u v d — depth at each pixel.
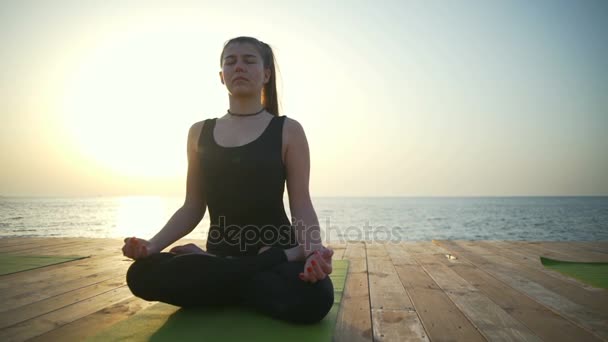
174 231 1.98
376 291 2.50
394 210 57.00
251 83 1.97
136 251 1.71
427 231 18.98
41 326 1.80
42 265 3.46
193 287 1.72
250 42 2.03
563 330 1.72
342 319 1.88
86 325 1.82
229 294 1.81
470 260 3.82
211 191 1.92
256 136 1.93
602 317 1.92
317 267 1.57
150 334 1.56
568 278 2.93
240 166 1.86
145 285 1.73
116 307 2.13
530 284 2.72
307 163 1.97
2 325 1.82
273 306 1.69
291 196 1.97
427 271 3.24
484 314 1.97
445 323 1.82
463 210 55.03
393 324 1.80
